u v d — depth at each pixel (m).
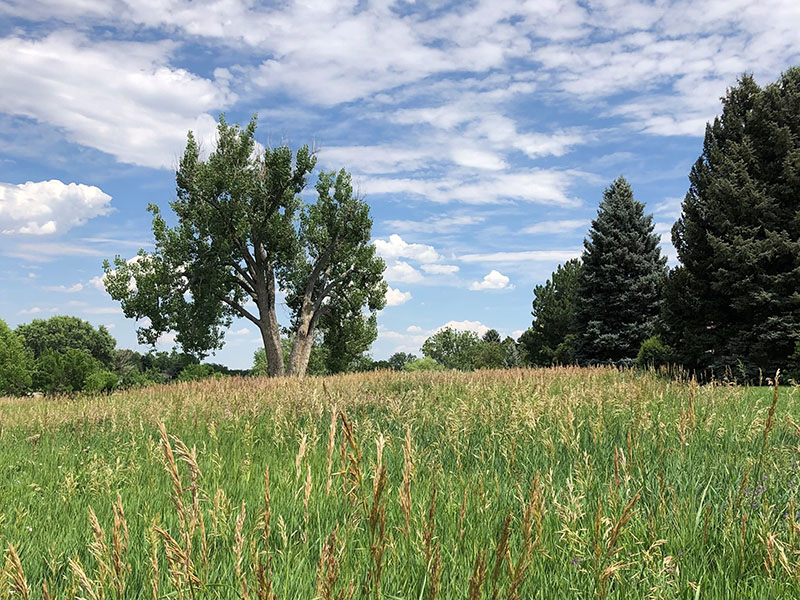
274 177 33.75
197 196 32.53
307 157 34.50
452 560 2.76
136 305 30.34
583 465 4.68
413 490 4.07
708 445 5.84
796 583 2.58
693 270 22.47
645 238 34.25
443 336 81.44
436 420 7.15
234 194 31.92
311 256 36.59
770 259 19.92
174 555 2.04
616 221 34.16
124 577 2.47
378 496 1.98
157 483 5.08
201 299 31.55
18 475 6.27
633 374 16.83
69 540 3.56
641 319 32.53
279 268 35.91
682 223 23.62
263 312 34.69
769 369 19.62
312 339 36.50
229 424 8.73
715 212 21.17
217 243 31.81
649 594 2.53
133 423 9.04
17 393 29.31
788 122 21.23
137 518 3.87
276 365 34.78
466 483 4.10
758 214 20.58
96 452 7.06
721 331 21.47
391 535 2.76
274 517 3.54
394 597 2.30
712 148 22.97
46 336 70.19
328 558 1.80
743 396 8.73
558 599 2.59
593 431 6.01
